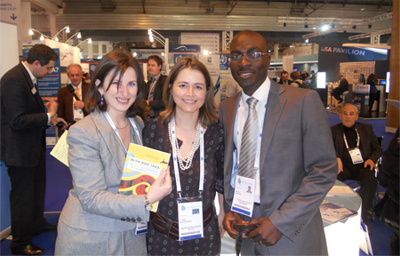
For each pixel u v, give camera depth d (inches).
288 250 44.4
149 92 168.1
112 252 45.7
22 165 87.4
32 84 89.3
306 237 44.8
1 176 103.4
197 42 411.5
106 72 45.5
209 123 52.9
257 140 46.8
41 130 94.7
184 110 49.6
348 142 120.2
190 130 52.8
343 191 79.4
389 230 107.0
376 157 115.6
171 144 51.2
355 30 599.8
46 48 90.4
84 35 589.6
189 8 534.3
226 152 50.4
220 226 60.6
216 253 51.9
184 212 48.4
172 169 50.0
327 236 60.4
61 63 303.4
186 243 49.8
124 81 46.0
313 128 42.6
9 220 107.3
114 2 519.8
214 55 274.7
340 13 580.7
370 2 578.9
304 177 43.9
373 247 96.3
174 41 679.7
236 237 44.7
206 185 50.7
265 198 44.3
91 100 47.4
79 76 157.5
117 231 46.0
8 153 86.0
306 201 41.0
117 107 46.4
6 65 102.5
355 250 63.7
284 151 43.8
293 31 626.2
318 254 45.7
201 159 51.0
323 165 42.5
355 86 403.5
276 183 43.9
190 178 50.0
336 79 514.9
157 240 50.0
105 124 47.1
